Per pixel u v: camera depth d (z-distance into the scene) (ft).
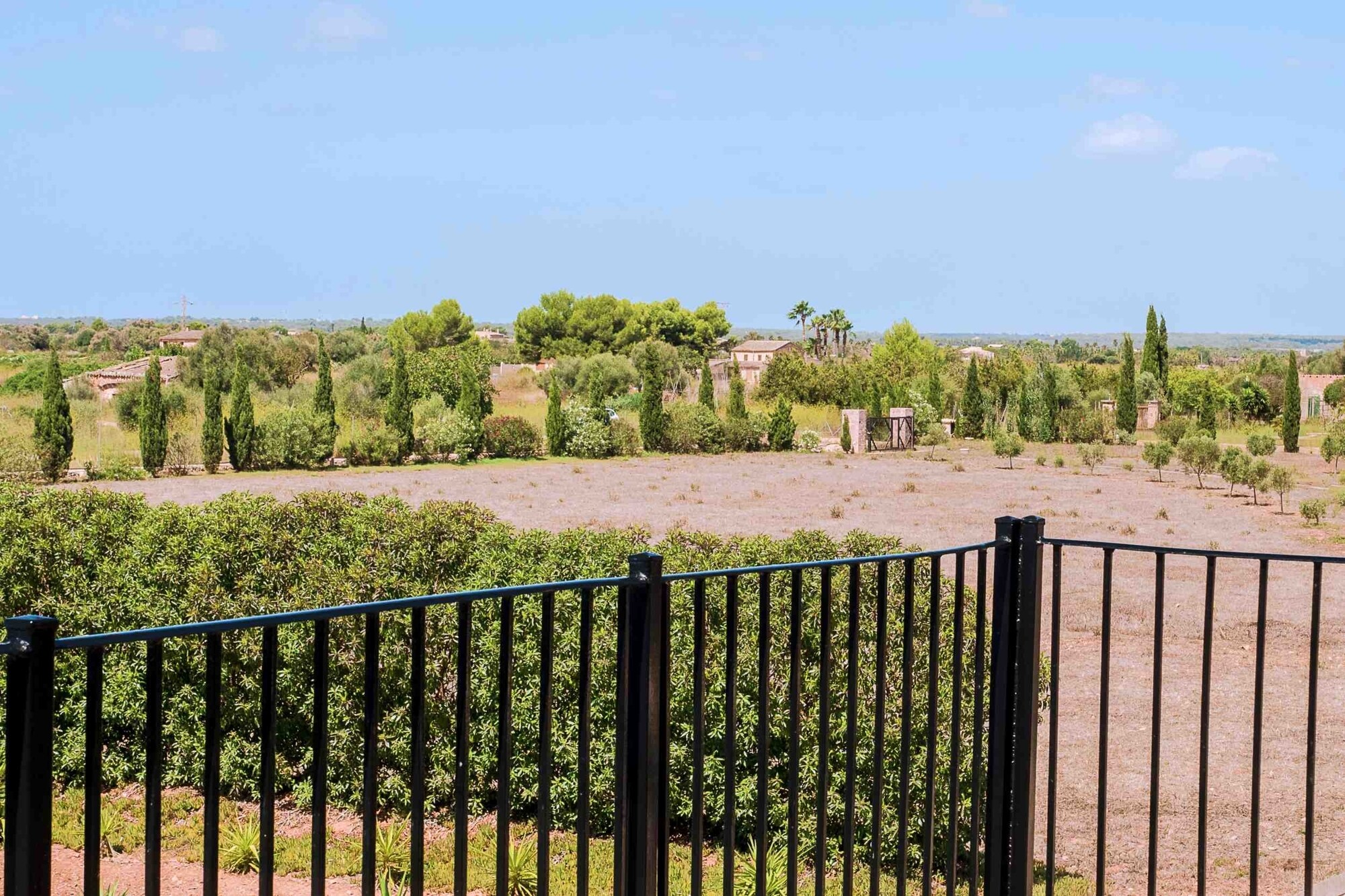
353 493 23.99
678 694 19.67
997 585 10.25
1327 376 207.51
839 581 20.22
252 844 17.89
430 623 20.77
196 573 21.35
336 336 265.95
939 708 19.65
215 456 101.71
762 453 129.70
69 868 17.39
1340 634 39.83
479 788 20.98
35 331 314.55
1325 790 24.80
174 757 21.45
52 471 91.91
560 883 17.71
